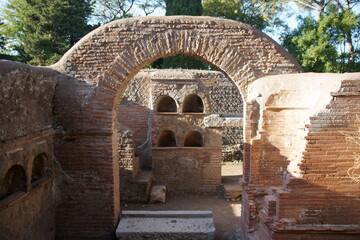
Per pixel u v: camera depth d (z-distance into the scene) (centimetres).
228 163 1599
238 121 1154
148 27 683
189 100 1216
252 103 660
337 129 461
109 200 708
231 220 903
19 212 561
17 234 553
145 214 775
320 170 470
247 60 686
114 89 689
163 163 1152
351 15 1545
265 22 2478
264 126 619
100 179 704
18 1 2388
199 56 696
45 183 654
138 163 1148
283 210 479
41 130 632
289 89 586
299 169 472
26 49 2205
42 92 630
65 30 2300
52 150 696
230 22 684
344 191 473
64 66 686
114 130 720
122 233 698
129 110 1213
